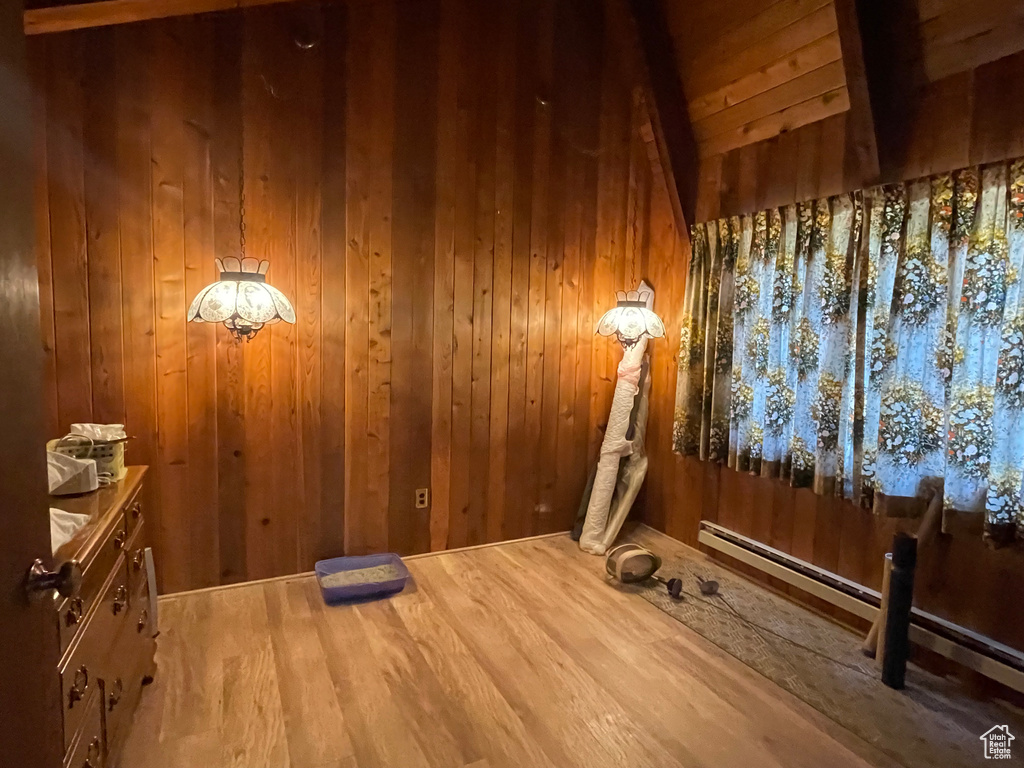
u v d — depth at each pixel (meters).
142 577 2.19
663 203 3.81
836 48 2.69
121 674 1.88
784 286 2.98
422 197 3.28
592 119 3.69
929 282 2.41
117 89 2.63
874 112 2.50
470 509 3.63
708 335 3.40
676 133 3.52
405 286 3.29
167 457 2.88
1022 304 2.12
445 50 3.25
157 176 2.73
